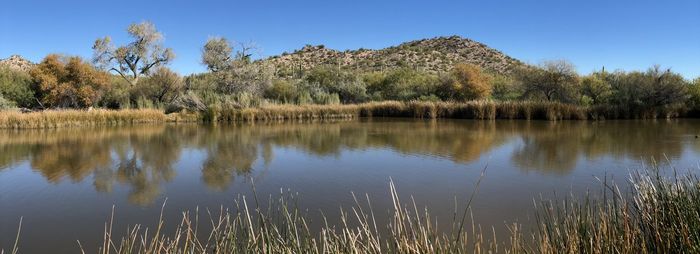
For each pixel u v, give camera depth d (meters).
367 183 9.02
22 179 9.66
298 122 26.34
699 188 4.55
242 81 36.09
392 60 80.88
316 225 6.25
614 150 13.02
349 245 3.81
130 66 38.53
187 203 7.65
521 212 6.77
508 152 12.87
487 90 37.12
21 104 29.67
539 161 11.24
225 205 7.50
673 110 27.44
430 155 12.49
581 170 10.00
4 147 14.77
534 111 27.12
